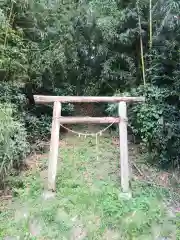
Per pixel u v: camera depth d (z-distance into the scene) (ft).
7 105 14.70
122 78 18.76
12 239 11.14
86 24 19.04
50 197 13.17
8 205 12.93
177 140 14.62
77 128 20.20
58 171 15.16
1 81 16.83
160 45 16.69
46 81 19.15
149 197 13.12
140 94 16.20
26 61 17.70
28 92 18.88
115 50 19.11
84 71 19.94
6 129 13.12
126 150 13.96
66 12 19.60
